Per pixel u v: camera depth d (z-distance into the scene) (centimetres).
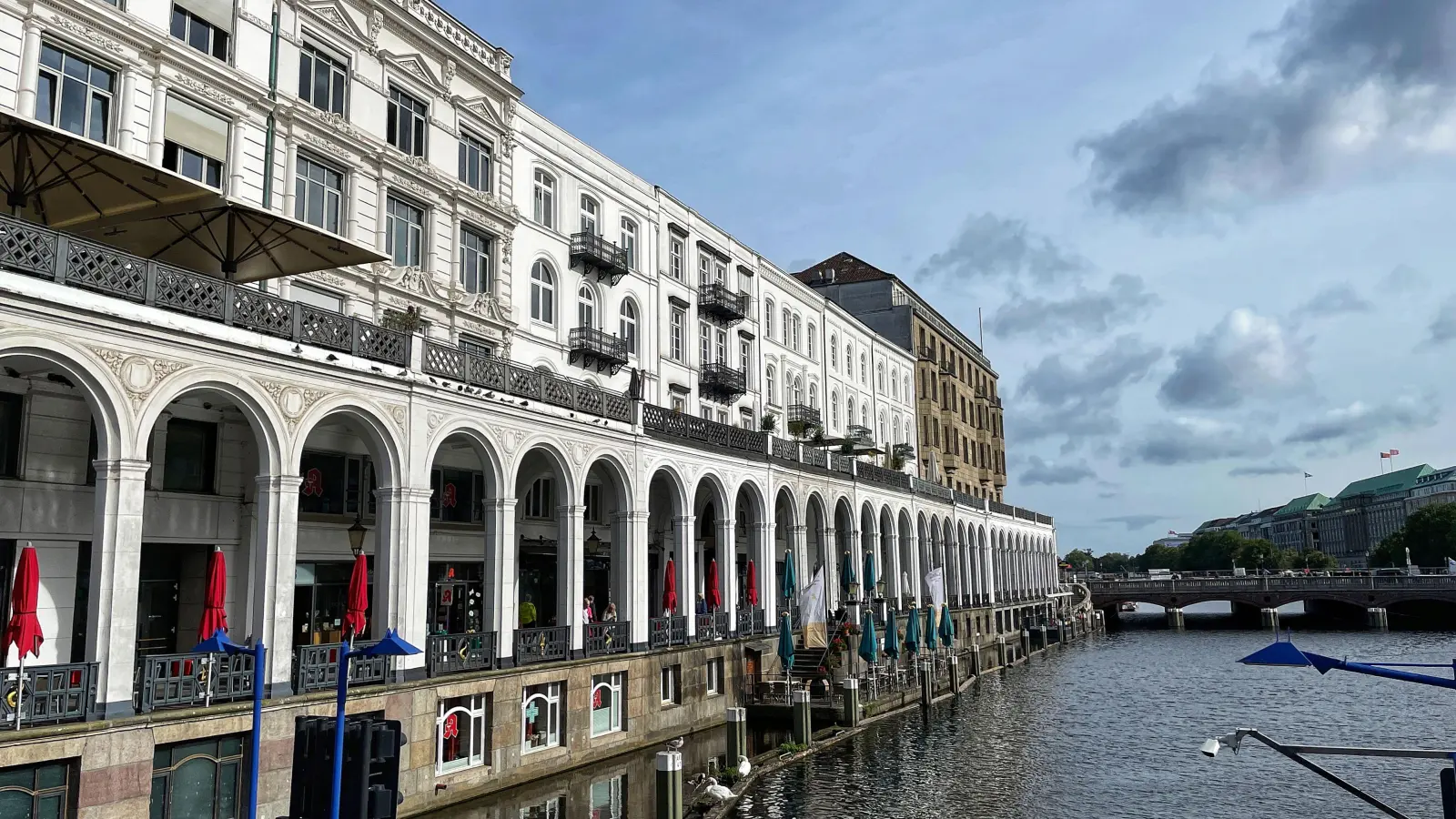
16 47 1600
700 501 3706
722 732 2653
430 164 2428
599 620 2928
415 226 2409
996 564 6669
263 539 1599
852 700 2738
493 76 2652
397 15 2339
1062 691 3816
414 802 1734
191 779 1423
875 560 4131
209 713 1433
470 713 1903
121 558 1369
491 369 2114
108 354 1369
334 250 1798
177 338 1454
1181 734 2867
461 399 2002
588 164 3097
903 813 1933
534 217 2862
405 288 2316
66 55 1691
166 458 1817
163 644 1842
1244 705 3481
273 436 1614
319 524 2117
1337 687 3991
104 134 1747
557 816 1750
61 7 1659
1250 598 8019
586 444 2403
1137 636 7181
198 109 1897
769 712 2848
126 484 1384
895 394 5962
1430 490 16212
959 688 3769
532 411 2202
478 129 2617
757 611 3203
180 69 1853
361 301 2223
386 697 1702
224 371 1534
